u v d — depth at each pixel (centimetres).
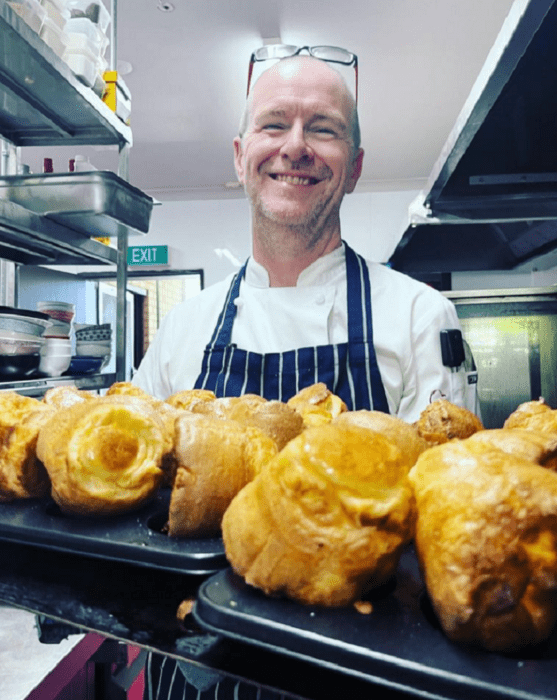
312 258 140
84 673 75
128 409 48
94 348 189
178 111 329
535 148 159
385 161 409
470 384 130
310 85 132
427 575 31
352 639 29
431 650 29
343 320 130
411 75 289
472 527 29
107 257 196
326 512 32
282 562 33
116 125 175
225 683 43
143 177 437
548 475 30
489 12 239
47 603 38
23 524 47
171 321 148
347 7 238
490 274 330
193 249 472
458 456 33
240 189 462
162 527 47
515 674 27
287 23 248
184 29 252
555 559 29
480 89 119
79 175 146
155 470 47
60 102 155
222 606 33
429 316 127
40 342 140
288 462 34
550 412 51
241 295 138
